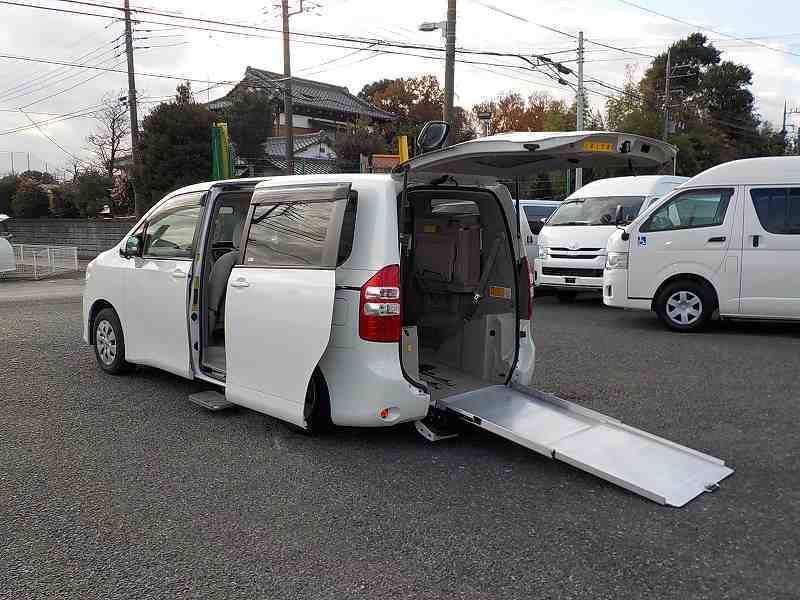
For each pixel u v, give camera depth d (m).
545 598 2.99
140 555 3.36
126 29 27.02
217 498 4.00
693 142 46.94
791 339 8.69
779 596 3.00
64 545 3.45
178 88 31.61
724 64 58.91
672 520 3.72
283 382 4.78
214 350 6.37
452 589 3.06
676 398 6.06
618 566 3.25
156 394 6.12
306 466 4.48
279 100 39.03
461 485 4.20
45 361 7.43
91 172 37.69
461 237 5.48
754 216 8.70
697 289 9.10
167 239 6.11
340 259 4.62
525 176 5.05
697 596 3.00
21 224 35.19
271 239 4.99
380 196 4.57
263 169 33.06
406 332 4.68
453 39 19.58
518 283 5.34
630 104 43.50
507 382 5.37
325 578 3.16
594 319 10.54
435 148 4.86
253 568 3.24
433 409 4.95
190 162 26.16
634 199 12.23
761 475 4.34
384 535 3.56
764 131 66.12
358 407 4.55
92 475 4.33
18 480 4.25
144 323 6.21
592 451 4.31
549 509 3.87
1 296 15.14
